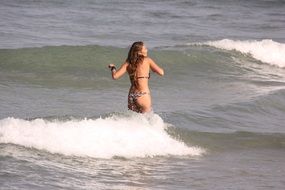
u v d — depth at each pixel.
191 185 27.03
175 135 33.19
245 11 104.25
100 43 65.88
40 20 79.62
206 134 34.31
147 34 74.38
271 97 43.66
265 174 29.38
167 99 43.19
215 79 52.12
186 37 73.94
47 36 68.06
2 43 61.28
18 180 25.30
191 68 55.28
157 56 57.09
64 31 72.62
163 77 51.00
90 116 33.28
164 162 29.92
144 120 32.09
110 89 45.69
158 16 90.81
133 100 32.25
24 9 88.75
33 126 29.73
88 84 46.97
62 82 47.25
